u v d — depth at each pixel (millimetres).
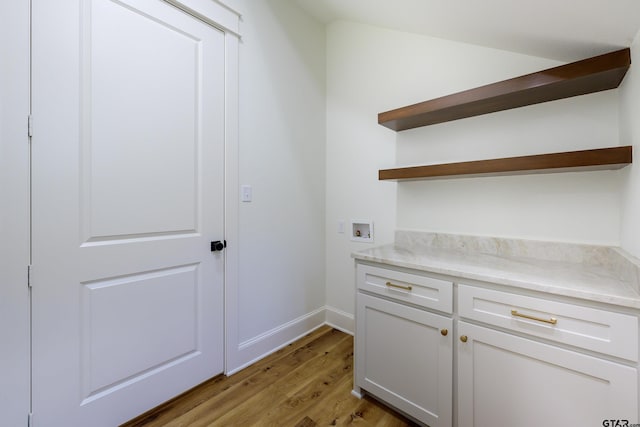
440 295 1263
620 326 879
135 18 1361
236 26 1781
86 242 1242
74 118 1198
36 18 1102
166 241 1497
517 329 1069
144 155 1407
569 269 1229
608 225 1306
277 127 2090
